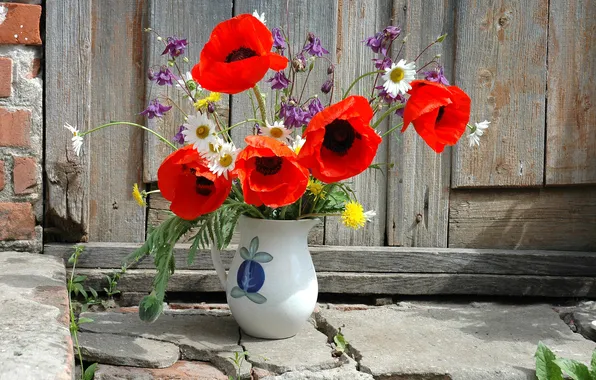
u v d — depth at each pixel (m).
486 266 2.53
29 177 2.39
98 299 2.42
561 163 2.56
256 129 2.25
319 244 2.52
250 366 2.06
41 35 2.40
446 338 2.25
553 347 2.22
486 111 2.54
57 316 1.99
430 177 2.54
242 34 2.01
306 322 2.29
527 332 2.30
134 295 2.43
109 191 2.46
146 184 2.47
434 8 2.51
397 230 2.54
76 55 2.40
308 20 2.47
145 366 2.08
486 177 2.54
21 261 2.31
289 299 2.13
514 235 2.58
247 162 1.98
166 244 2.15
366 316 2.38
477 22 2.52
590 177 2.57
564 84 2.55
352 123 1.96
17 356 1.80
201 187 2.04
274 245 2.13
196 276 2.44
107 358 2.08
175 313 2.34
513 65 2.53
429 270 2.51
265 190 1.96
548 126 2.55
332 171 1.96
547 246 2.59
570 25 2.54
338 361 2.11
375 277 2.49
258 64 1.95
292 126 2.07
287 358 2.08
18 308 2.01
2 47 2.37
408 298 2.54
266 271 2.13
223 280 2.20
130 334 2.18
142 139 2.45
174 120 2.45
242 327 2.18
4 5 2.35
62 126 2.40
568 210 2.59
